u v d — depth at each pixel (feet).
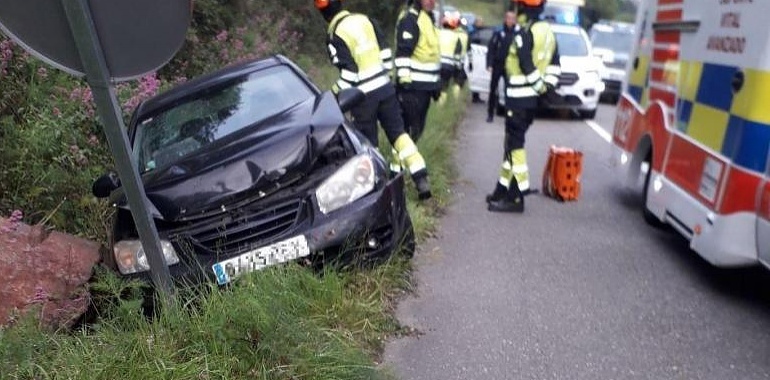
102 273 13.39
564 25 51.57
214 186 13.97
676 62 19.40
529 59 21.67
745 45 14.80
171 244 13.38
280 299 12.28
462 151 35.29
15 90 19.61
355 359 11.91
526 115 22.41
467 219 22.44
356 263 14.35
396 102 21.53
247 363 11.10
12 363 10.05
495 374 12.59
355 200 14.37
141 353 10.72
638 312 15.31
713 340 14.08
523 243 20.01
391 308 15.07
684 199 17.43
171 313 11.57
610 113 53.21
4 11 9.49
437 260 18.37
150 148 16.69
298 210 13.92
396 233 15.19
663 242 20.30
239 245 13.56
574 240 20.36
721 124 15.70
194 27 33.40
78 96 19.85
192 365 10.60
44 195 17.70
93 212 17.65
